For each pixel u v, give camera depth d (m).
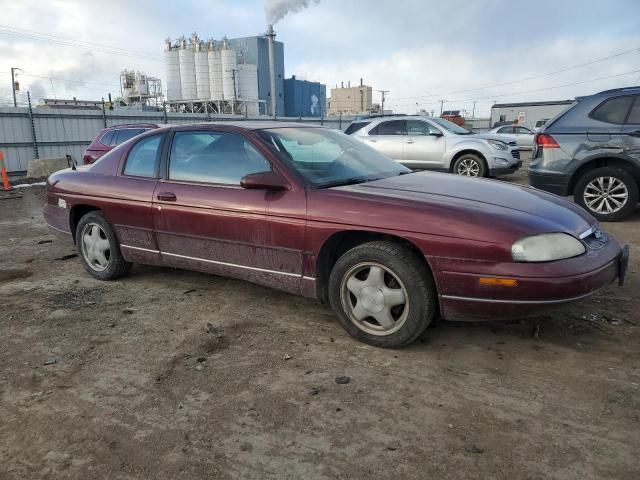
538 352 3.34
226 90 43.41
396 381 3.04
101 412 2.81
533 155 7.82
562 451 2.38
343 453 2.42
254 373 3.18
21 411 2.85
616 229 6.78
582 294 3.06
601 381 2.97
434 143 11.98
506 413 2.69
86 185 5.02
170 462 2.40
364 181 3.96
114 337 3.76
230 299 4.46
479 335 3.61
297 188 3.70
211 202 4.06
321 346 3.53
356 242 3.67
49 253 6.33
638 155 6.84
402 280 3.28
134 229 4.65
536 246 3.04
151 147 4.68
